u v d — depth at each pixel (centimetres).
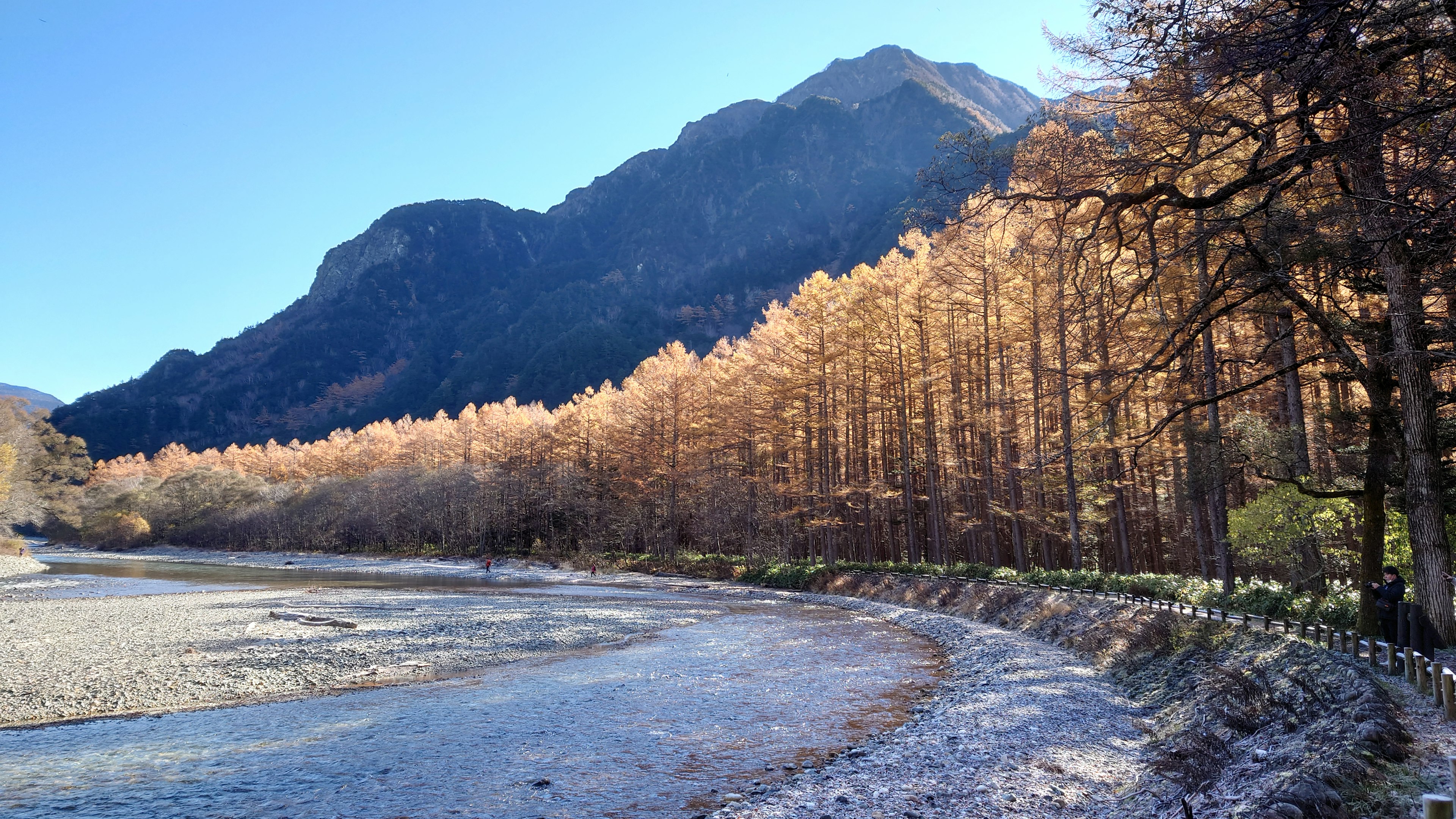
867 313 3788
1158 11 811
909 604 2966
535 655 1850
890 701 1318
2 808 781
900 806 762
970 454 3975
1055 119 1023
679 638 2177
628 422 6344
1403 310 962
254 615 2595
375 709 1248
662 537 5988
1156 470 3288
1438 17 729
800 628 2397
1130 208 1031
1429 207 779
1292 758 670
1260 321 1758
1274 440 1664
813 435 4528
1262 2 742
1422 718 717
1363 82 725
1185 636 1341
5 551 7575
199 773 902
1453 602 984
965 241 2484
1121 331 1115
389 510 8338
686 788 849
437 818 753
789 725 1144
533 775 893
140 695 1351
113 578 4875
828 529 4262
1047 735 1026
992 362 3766
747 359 5094
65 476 10650
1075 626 1858
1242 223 1007
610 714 1216
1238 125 867
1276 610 1448
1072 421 2575
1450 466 1277
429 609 2891
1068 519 2775
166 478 11525
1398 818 498
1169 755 770
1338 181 977
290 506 9425
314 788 845
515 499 7412
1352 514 1538
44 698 1320
